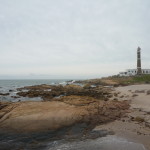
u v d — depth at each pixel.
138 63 101.00
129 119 13.41
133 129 11.09
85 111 14.30
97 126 11.99
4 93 39.12
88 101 18.89
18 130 11.45
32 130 11.47
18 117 12.40
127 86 51.56
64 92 36.50
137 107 17.81
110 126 11.87
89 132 10.97
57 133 11.19
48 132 11.33
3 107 15.19
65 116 12.80
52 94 33.25
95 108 15.75
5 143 9.92
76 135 10.64
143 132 10.50
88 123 12.57
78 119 12.82
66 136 10.59
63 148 8.78
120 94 31.02
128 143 8.86
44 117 12.50
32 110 13.75
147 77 73.81
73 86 48.53
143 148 8.23
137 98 24.59
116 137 9.77
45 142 9.87
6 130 11.45
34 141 10.12
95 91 37.62
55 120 12.37
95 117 13.52
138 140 9.25
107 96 28.58
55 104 15.91
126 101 21.81
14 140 10.32
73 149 8.53
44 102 16.77
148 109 16.84
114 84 63.44
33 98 29.91
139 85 53.34
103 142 9.12
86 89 43.59
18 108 14.29
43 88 51.91
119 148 8.29
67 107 14.99
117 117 13.94
